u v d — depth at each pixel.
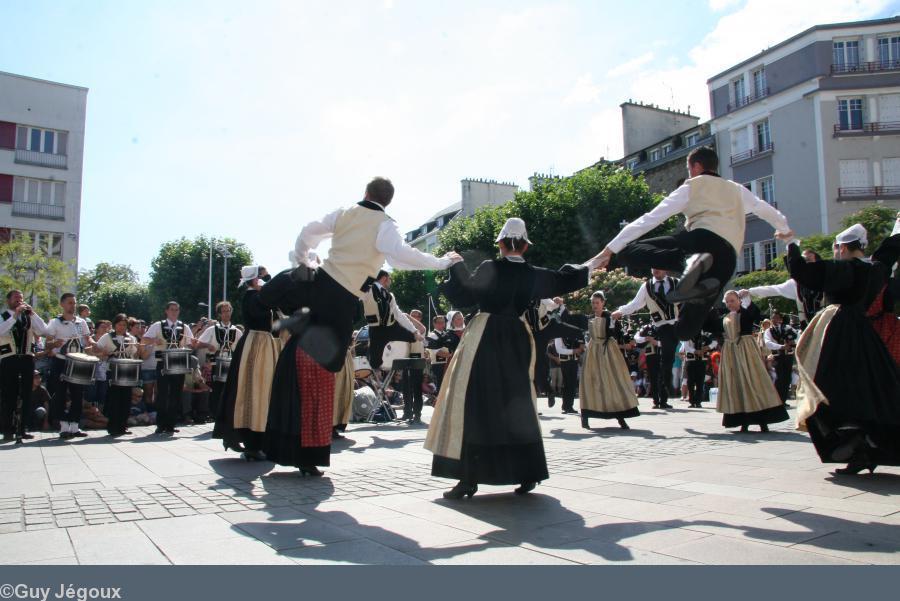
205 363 11.14
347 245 4.80
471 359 4.20
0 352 8.37
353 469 5.53
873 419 4.55
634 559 2.78
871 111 29.02
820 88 29.30
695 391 13.05
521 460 4.09
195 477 5.12
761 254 31.41
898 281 5.14
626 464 5.57
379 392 11.34
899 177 28.72
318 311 4.80
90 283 62.53
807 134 29.80
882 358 4.69
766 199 31.58
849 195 28.72
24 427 8.45
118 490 4.50
